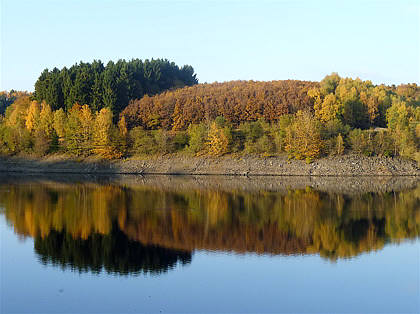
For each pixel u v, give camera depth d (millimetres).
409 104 176500
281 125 126188
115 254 38031
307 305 27812
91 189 82375
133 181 98938
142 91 195750
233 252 39344
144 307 27188
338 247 41250
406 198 72812
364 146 117688
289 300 28484
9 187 84062
